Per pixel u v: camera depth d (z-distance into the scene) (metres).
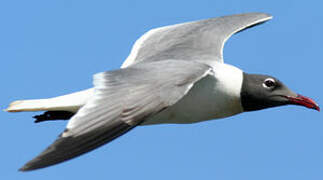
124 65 13.77
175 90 10.27
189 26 14.39
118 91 10.19
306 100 13.01
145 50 13.93
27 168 9.21
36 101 12.40
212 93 12.34
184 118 12.52
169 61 11.02
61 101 12.23
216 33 14.09
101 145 9.56
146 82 10.35
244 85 12.67
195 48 13.38
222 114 12.69
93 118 9.77
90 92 12.14
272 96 12.94
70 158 9.40
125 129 9.76
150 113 9.97
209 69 10.75
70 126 9.62
